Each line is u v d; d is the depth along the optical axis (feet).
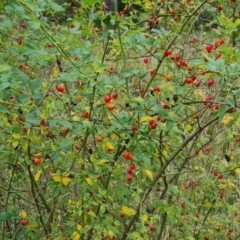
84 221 8.83
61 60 10.51
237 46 12.46
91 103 8.05
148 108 8.38
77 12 11.41
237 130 12.66
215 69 7.32
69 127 7.42
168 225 11.38
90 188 8.49
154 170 9.70
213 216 11.98
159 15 11.96
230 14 12.58
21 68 9.20
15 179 10.44
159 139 8.94
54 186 8.32
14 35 10.60
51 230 10.05
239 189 13.60
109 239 8.79
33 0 8.29
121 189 8.91
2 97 7.75
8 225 10.99
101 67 7.59
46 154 8.95
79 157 8.34
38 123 7.59
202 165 12.51
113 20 8.25
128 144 8.67
